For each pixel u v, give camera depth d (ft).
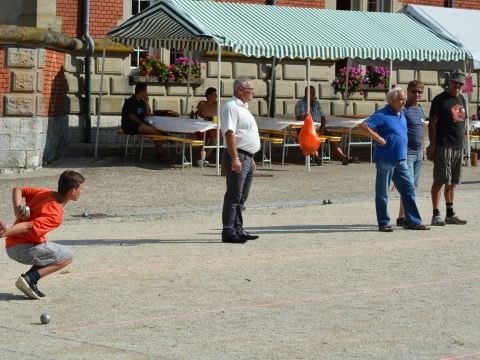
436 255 50.37
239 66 108.58
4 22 92.07
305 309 38.40
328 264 47.73
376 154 58.34
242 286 42.55
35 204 39.52
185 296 40.52
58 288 41.81
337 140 96.32
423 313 37.76
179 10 84.43
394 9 118.42
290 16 90.89
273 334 34.53
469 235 57.11
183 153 87.45
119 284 42.70
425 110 121.08
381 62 109.60
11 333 34.32
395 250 51.80
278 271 45.88
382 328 35.47
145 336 34.14
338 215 65.57
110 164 88.94
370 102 117.39
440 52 92.79
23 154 84.38
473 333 34.83
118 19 101.86
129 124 91.09
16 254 39.42
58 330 34.86
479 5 123.85
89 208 66.95
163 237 55.72
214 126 86.99
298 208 69.00
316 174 88.48
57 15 97.81
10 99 83.66
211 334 34.47
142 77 102.06
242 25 86.43
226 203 53.78
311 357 31.63
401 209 60.59
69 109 98.48
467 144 99.76
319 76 113.70
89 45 98.22
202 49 89.25
